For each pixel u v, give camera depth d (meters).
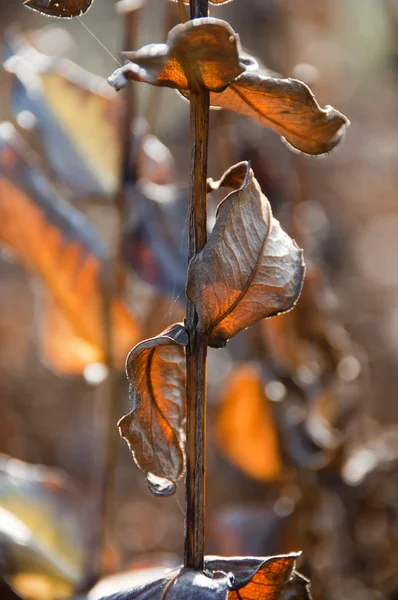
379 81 1.63
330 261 1.27
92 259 0.68
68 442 1.27
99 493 0.68
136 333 0.69
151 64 0.39
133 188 0.67
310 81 0.81
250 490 0.93
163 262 0.64
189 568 0.42
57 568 0.63
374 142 1.57
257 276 0.41
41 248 0.67
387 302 1.36
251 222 0.41
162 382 0.42
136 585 0.42
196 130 0.41
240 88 0.42
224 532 0.77
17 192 0.66
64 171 0.68
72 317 0.69
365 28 1.57
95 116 0.69
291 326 0.77
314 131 0.43
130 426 0.42
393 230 1.46
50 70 0.70
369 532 0.81
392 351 1.26
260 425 0.76
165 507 1.16
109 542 0.70
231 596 0.43
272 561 0.42
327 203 1.35
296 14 1.15
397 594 0.80
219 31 0.39
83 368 0.71
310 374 0.78
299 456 0.75
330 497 0.81
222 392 0.77
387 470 0.78
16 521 0.64
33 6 0.42
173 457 0.42
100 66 1.63
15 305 1.49
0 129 0.68
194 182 0.41
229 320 0.42
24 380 1.39
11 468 0.67
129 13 0.65
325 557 0.78
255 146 0.75
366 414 0.98
